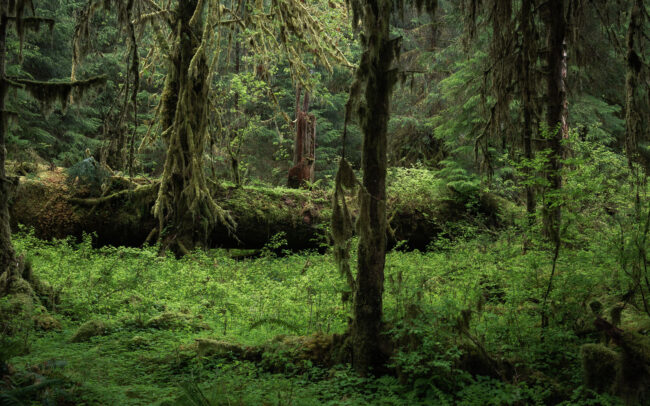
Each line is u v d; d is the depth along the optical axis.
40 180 13.88
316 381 5.65
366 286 5.75
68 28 22.31
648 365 4.70
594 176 9.38
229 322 7.77
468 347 5.58
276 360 5.95
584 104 17.44
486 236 13.80
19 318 6.84
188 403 4.70
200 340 6.37
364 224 5.73
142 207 14.04
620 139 19.95
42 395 4.57
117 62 22.86
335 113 30.59
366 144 5.81
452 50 18.50
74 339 6.77
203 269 11.37
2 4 8.05
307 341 6.18
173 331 7.34
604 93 17.06
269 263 13.07
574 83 13.22
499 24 10.88
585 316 6.32
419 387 5.19
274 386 5.32
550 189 6.99
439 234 14.12
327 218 15.48
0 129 7.89
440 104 22.55
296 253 15.59
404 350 5.54
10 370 4.89
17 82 8.24
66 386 4.94
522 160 7.07
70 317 7.87
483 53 15.73
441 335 5.53
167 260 11.94
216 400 4.83
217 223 14.53
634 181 8.75
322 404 4.94
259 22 15.05
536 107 11.38
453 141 18.00
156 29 13.98
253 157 29.06
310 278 9.23
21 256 7.97
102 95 24.16
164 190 13.31
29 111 21.09
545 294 6.55
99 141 24.11
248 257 15.27
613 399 4.78
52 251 11.52
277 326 7.43
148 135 15.71
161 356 6.19
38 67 23.09
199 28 14.09
